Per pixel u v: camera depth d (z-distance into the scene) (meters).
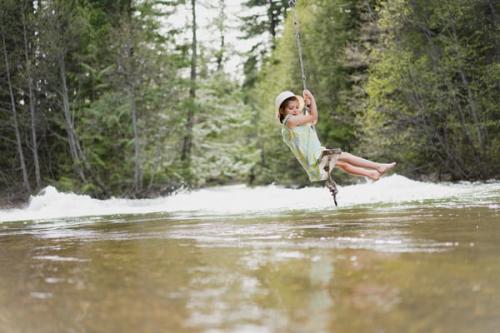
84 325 1.44
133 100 18.61
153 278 2.10
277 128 27.28
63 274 2.37
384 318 1.34
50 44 18.27
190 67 25.52
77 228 6.00
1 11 18.12
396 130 16.83
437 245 2.56
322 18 25.41
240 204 10.67
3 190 18.58
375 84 17.16
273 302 1.58
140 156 18.98
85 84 20.27
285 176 26.38
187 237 3.88
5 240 4.69
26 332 1.42
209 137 26.11
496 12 15.71
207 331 1.32
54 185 18.31
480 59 15.47
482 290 1.57
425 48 16.55
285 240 3.24
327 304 1.52
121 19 19.42
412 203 6.67
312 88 25.20
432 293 1.57
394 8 16.73
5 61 18.58
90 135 19.55
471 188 10.78
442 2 15.66
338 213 5.68
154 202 14.70
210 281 1.98
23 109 18.80
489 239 2.68
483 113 15.40
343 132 23.67
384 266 2.05
